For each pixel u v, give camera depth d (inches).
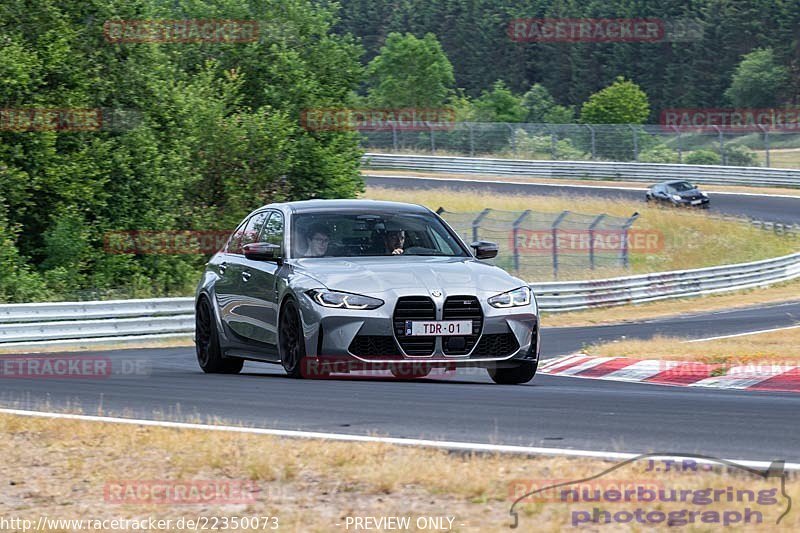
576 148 7559.1
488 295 1096.8
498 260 3858.3
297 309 1109.1
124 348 2114.9
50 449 784.3
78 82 3019.2
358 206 1267.2
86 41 3120.1
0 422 890.7
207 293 1349.7
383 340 1065.5
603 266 3971.5
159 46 3592.5
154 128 3267.7
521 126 7726.4
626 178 7027.6
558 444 748.0
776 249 5017.2
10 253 2780.5
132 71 3171.8
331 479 652.1
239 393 1048.8
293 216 1233.4
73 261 2942.9
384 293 1074.7
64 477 697.6
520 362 1111.0
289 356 1144.8
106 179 3011.8
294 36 3949.3
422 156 7367.1
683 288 3710.6
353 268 1124.5
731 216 5556.1
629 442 756.0
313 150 3843.5
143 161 3134.8
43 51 2938.0
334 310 1072.8
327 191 3895.2
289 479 658.8
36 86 2881.4
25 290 2719.0
